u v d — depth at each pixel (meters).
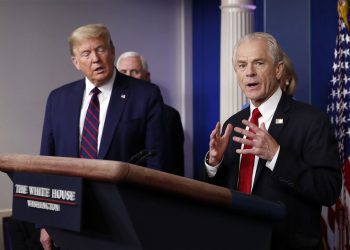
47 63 5.07
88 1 5.23
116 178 1.03
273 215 1.38
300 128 1.88
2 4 4.93
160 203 1.13
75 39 2.44
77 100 2.51
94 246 1.25
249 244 1.36
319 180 1.74
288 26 3.66
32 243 3.83
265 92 1.92
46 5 5.07
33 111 5.03
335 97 3.46
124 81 2.55
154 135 2.48
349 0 3.40
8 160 1.27
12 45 4.97
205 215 1.24
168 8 5.58
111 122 2.44
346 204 3.30
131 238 1.11
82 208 1.13
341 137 3.38
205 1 5.40
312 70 3.66
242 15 4.09
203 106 5.49
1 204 4.87
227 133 1.89
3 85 4.95
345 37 3.39
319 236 1.82
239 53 1.93
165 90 5.59
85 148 2.43
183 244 1.19
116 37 5.38
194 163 5.61
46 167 1.17
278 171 1.71
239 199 1.28
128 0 5.41
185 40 5.59
